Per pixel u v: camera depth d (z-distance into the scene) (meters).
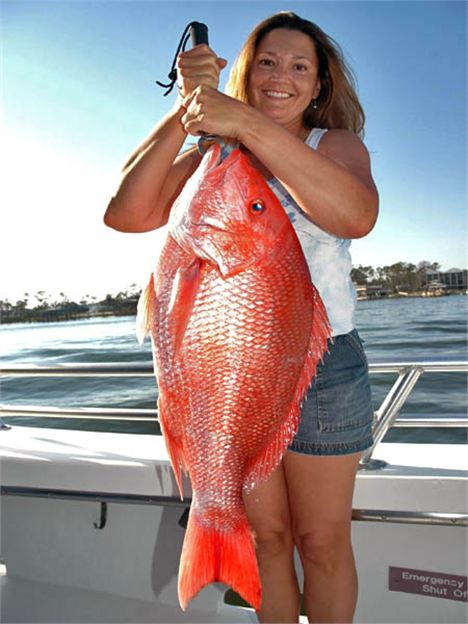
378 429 2.31
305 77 1.80
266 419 1.43
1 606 2.50
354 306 1.85
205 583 1.42
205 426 1.42
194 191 1.37
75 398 10.89
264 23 1.88
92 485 2.53
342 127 2.02
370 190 1.50
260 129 1.35
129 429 9.06
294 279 1.38
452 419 2.30
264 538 1.87
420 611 2.33
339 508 1.80
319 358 1.45
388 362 2.30
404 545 2.34
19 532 2.73
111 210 1.66
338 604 1.80
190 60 1.39
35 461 2.58
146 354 18.08
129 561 2.59
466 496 2.21
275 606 1.87
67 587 2.65
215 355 1.39
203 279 1.37
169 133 1.56
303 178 1.38
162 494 2.45
